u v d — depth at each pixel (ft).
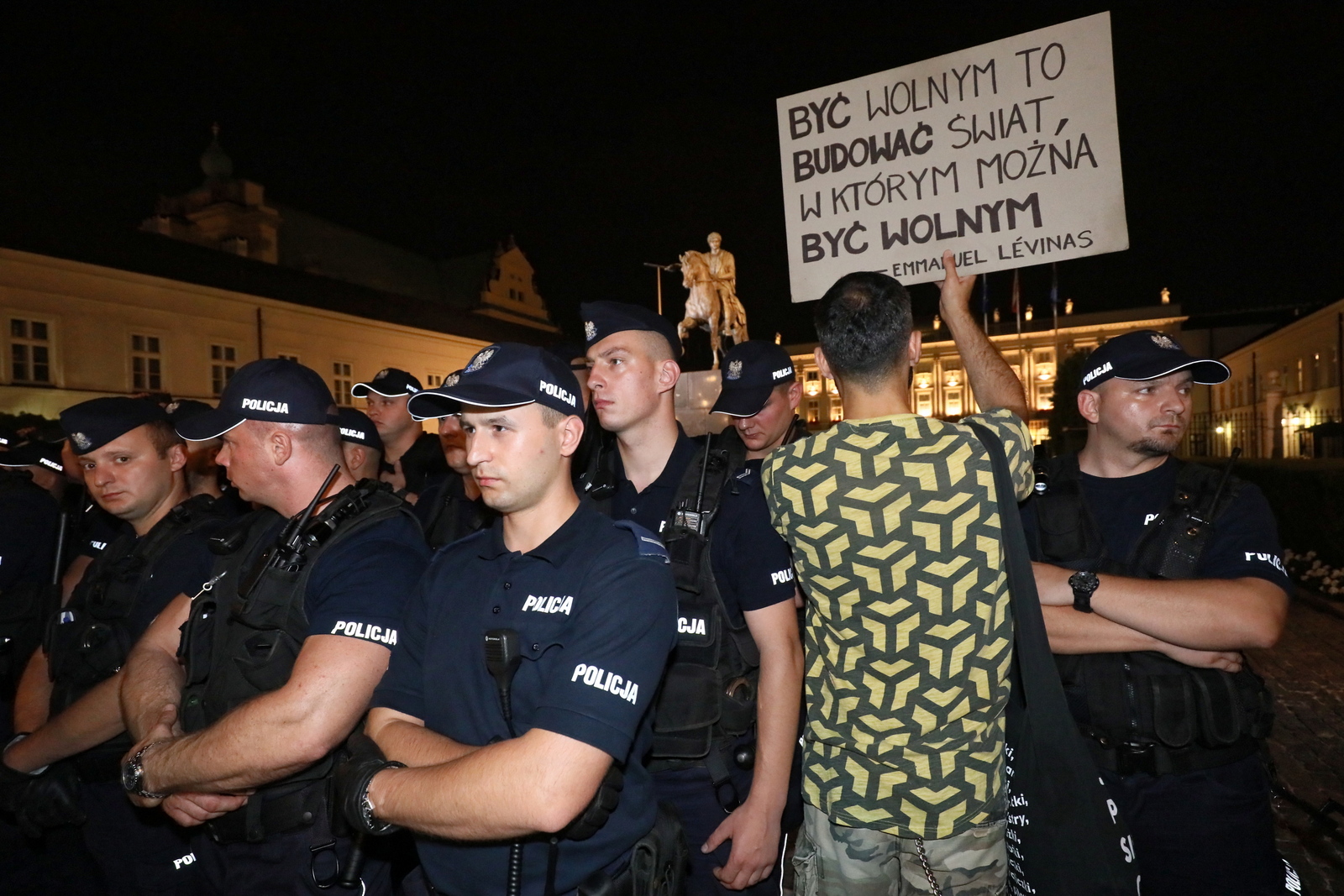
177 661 7.86
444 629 5.88
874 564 6.19
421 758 5.46
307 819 7.04
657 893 5.85
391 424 16.57
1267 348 146.41
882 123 11.16
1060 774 5.95
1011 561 6.16
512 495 5.64
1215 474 7.61
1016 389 8.77
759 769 7.61
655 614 5.46
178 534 9.09
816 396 191.93
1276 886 7.35
